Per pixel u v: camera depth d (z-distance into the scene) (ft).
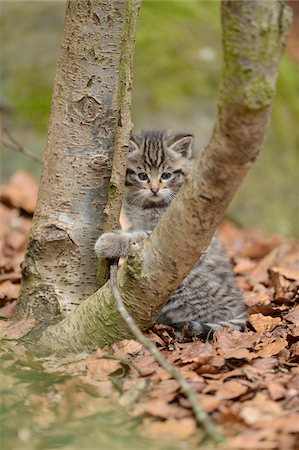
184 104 53.88
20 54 57.21
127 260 21.75
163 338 24.84
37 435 18.22
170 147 31.91
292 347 23.47
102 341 22.91
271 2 17.22
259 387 20.35
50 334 23.66
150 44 56.65
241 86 17.26
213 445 17.46
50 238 24.31
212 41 59.36
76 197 24.39
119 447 17.54
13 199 45.09
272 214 52.24
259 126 17.81
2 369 21.47
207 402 19.19
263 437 17.57
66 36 24.08
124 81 23.22
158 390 20.16
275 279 32.17
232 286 28.94
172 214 20.22
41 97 54.39
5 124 52.95
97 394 20.18
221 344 23.94
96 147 24.35
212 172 18.79
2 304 29.45
